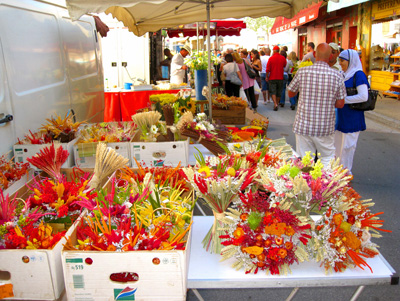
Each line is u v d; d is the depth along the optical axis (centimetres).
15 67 382
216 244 232
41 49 441
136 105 858
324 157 473
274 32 1912
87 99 604
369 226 226
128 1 375
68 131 409
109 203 232
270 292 341
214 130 408
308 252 218
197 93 616
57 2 503
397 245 398
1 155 354
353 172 621
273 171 230
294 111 1223
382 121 1031
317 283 206
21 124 390
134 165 398
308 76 443
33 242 213
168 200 249
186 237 232
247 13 629
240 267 215
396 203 497
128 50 975
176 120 429
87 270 198
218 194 224
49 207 250
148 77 995
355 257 210
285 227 206
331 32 2023
